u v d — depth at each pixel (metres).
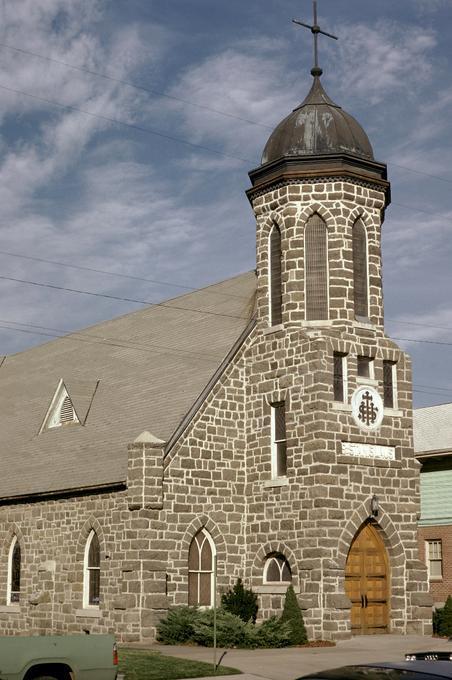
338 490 32.22
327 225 34.62
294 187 34.97
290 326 34.19
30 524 37.81
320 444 32.19
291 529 32.69
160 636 31.12
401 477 33.97
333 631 30.92
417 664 9.94
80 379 42.84
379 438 33.69
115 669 18.61
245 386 35.50
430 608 33.34
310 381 32.94
